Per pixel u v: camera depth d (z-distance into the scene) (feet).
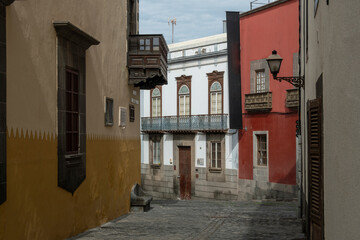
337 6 15.74
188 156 106.52
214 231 38.55
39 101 28.43
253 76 89.66
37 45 28.37
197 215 50.88
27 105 26.84
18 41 25.90
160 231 37.96
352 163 13.08
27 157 26.73
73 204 34.37
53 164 30.37
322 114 21.79
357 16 12.53
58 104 31.07
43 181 28.86
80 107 35.68
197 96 104.53
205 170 101.45
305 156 37.47
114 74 46.88
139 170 58.23
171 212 53.98
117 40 47.98
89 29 38.91
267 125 86.99
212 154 100.32
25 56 26.73
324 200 20.97
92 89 39.65
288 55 82.64
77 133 35.42
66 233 32.86
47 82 29.66
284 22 83.20
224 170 97.09
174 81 110.52
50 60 30.22
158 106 115.24
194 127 103.60
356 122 12.57
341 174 14.99
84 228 36.99
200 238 34.81
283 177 83.30
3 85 23.85
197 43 104.12
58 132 31.04
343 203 14.55
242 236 36.01
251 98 88.89
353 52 13.05
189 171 106.01
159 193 114.21
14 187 25.17
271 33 85.92
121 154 49.52
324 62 20.35
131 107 54.29
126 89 51.88
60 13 32.30
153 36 52.29
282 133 83.76
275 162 85.05
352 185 13.03
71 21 34.50
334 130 16.74
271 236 36.09
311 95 30.83
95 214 40.04
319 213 22.86
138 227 40.24
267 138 86.79
